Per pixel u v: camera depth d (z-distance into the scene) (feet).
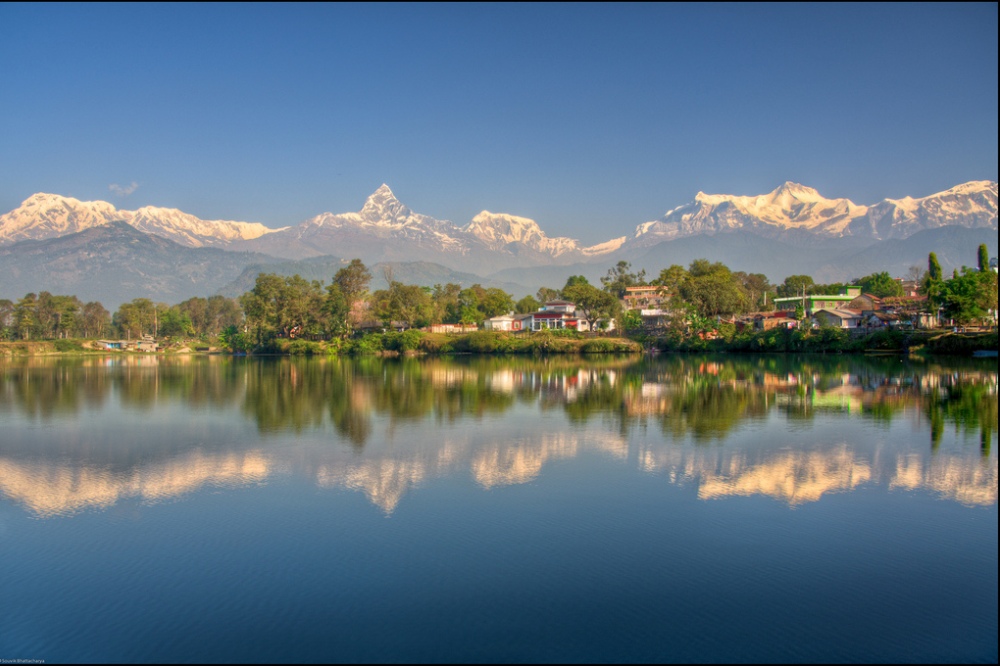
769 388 269.64
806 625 77.41
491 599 84.02
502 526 108.78
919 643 73.77
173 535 106.42
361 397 269.23
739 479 134.41
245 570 92.79
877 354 423.23
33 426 204.54
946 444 161.48
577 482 133.69
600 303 654.12
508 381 324.19
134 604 83.61
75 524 112.06
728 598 83.82
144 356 655.76
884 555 96.02
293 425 201.36
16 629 78.23
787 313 586.86
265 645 74.69
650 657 71.46
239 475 141.59
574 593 85.25
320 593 85.97
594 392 271.69
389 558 96.43
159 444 174.29
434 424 200.03
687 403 233.55
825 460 148.15
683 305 563.48
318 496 126.00
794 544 100.32
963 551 97.25
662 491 127.13
